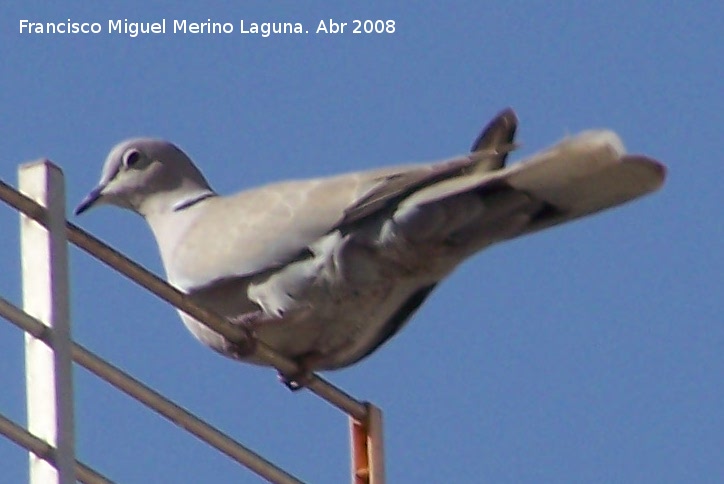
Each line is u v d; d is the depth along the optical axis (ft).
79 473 27.22
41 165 27.99
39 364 26.86
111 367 28.50
